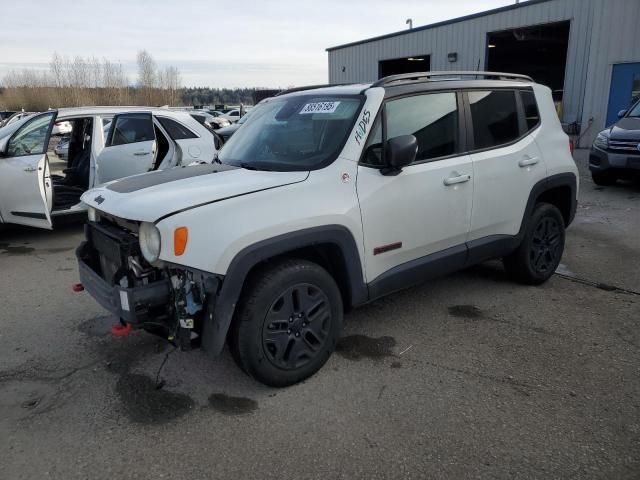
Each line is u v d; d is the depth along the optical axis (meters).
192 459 2.63
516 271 4.78
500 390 3.19
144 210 2.88
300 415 2.97
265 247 2.94
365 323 4.15
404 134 3.65
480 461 2.57
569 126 15.84
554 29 18.97
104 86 64.25
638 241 6.34
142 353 3.74
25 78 66.81
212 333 2.88
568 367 3.44
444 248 3.97
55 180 8.09
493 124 4.26
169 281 2.91
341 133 3.47
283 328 3.13
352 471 2.53
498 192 4.20
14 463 2.62
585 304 4.47
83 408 3.08
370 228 3.42
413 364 3.52
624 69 14.44
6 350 3.82
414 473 2.51
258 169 3.49
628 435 2.74
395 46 22.44
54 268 5.79
